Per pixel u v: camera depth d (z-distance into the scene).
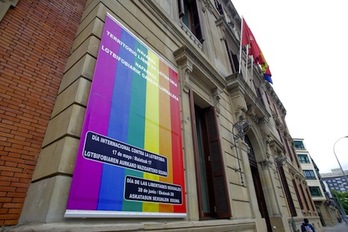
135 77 4.16
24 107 3.14
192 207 4.33
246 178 7.21
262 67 15.99
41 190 2.54
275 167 12.29
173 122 4.77
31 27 3.69
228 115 8.12
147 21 5.49
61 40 4.07
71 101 3.05
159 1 6.67
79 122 2.91
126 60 4.10
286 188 12.71
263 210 9.85
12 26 3.44
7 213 2.52
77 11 4.70
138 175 3.33
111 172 2.94
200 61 6.62
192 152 5.08
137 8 5.30
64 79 3.69
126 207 2.93
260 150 11.00
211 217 5.44
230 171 6.51
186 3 9.73
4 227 2.43
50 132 3.11
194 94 6.28
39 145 3.12
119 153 3.17
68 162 2.59
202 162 6.34
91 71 3.40
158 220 3.41
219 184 5.83
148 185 3.43
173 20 7.02
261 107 11.98
